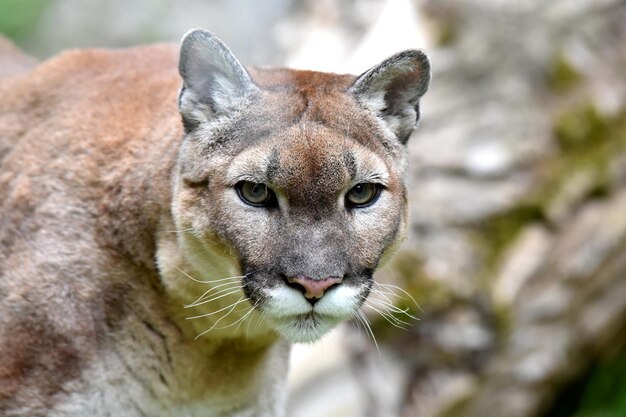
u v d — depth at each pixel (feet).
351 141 30.37
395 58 31.68
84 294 32.32
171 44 38.24
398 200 31.60
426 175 56.90
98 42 75.10
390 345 53.01
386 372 52.49
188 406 34.53
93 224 32.71
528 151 57.93
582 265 55.98
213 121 31.01
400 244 32.94
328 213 29.94
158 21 75.77
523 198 56.54
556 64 61.26
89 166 33.17
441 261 53.88
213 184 30.40
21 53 43.47
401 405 51.98
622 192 58.59
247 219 30.04
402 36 60.49
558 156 58.44
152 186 32.12
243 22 73.61
